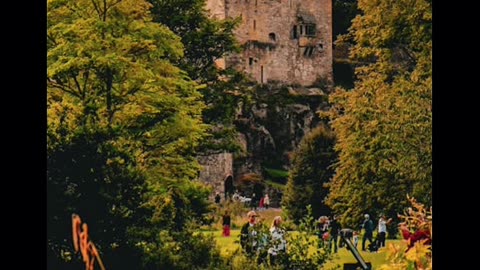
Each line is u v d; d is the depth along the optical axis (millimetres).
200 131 60375
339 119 78188
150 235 43906
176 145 59812
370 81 78188
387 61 78375
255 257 44062
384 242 63500
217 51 82938
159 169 59312
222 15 158625
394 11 77625
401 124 73562
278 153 154375
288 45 164500
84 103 58406
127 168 44656
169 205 46219
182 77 62781
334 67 167500
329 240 46656
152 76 59906
